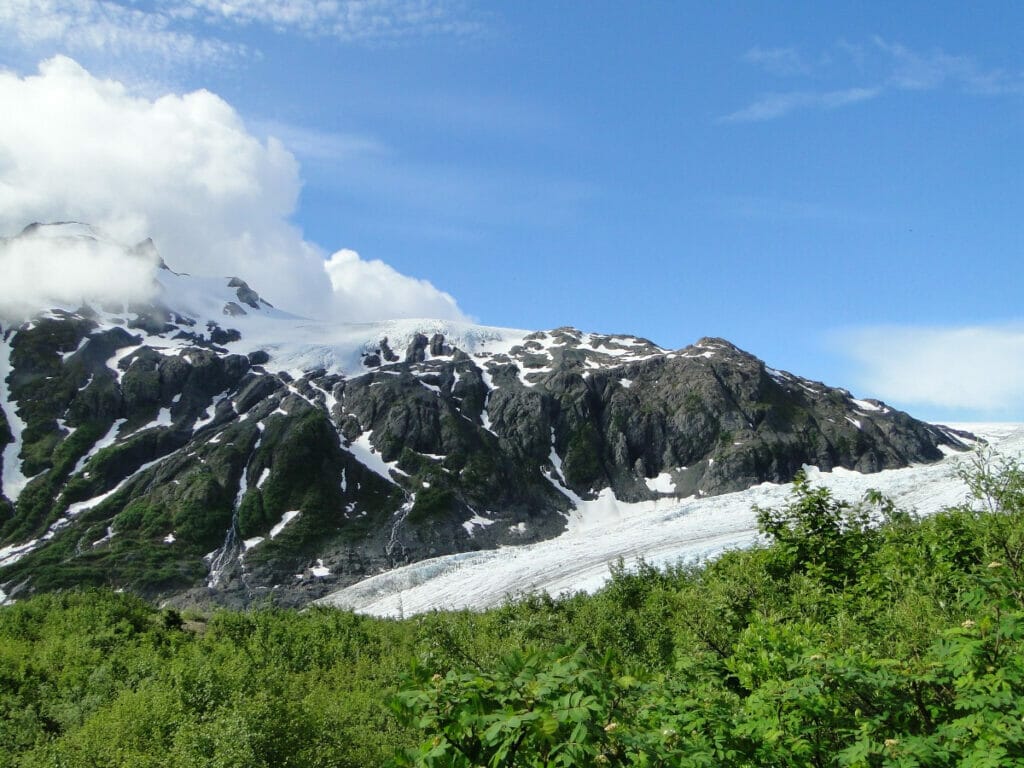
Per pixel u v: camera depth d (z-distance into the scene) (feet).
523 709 15.46
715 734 18.38
